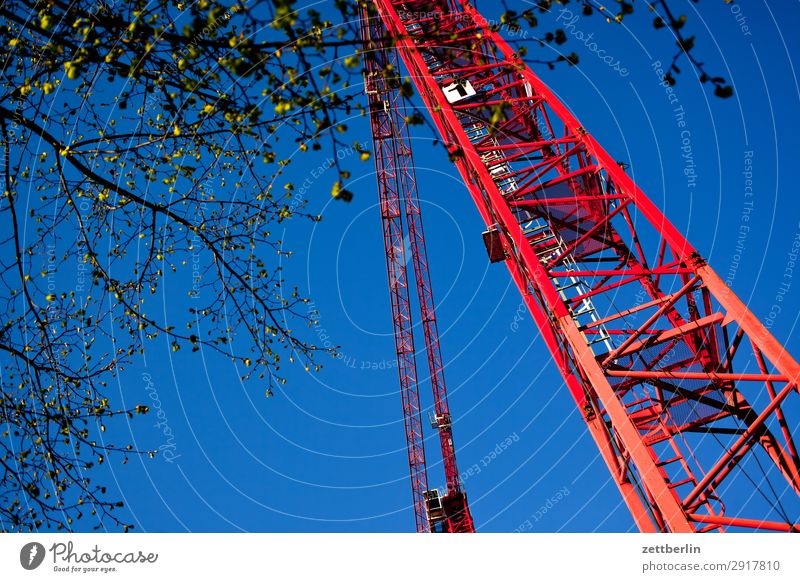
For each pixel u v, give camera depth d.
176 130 9.23
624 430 18.06
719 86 6.82
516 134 27.95
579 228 25.30
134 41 8.90
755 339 18.48
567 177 23.97
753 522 17.30
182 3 9.20
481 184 23.92
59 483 10.16
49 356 10.47
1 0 8.81
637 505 19.45
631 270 21.81
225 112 9.58
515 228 22.30
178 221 11.34
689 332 20.47
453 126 24.36
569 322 20.62
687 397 21.53
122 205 11.41
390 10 24.42
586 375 21.34
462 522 63.56
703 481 18.31
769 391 18.62
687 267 20.95
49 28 8.57
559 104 25.23
